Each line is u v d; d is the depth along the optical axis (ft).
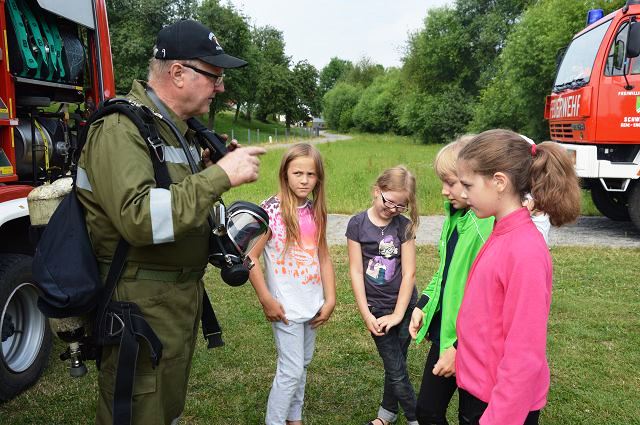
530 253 5.98
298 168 9.15
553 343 13.83
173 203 5.91
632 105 24.63
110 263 6.59
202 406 10.98
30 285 11.92
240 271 6.89
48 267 6.30
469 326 6.54
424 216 31.83
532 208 6.57
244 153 6.29
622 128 24.79
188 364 7.24
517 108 77.20
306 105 248.32
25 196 12.23
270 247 9.36
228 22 168.96
